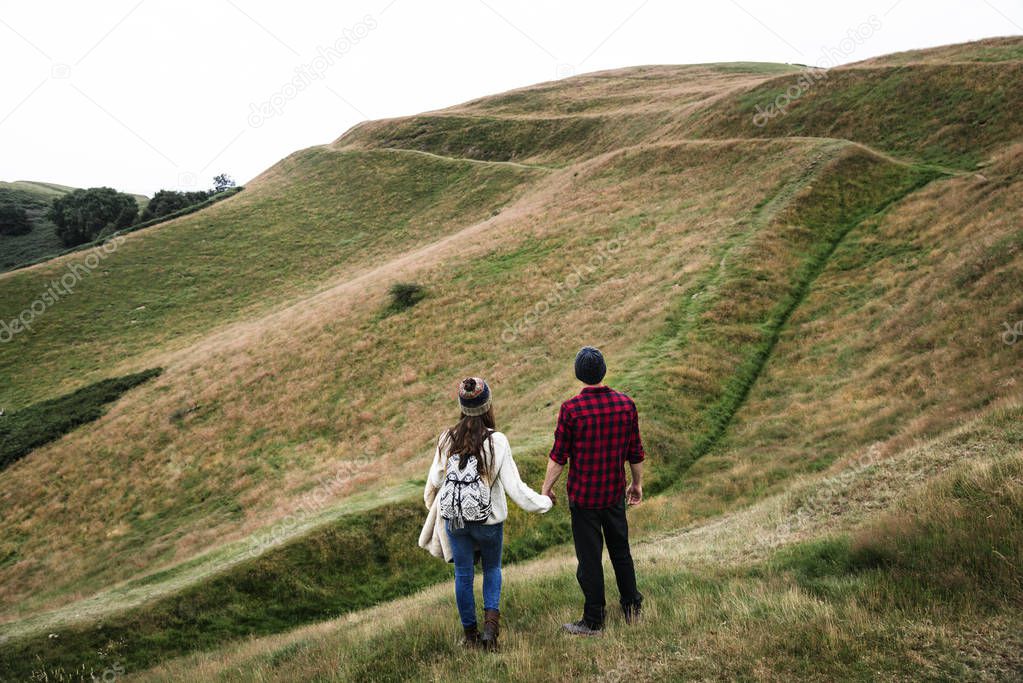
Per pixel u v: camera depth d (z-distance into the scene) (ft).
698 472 51.37
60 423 113.50
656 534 38.58
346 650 16.92
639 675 12.35
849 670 11.34
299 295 177.47
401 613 22.33
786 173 113.39
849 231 92.02
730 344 71.10
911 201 92.17
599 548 15.24
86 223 306.76
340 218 232.32
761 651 12.39
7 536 83.56
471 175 234.99
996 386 41.50
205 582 40.86
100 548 75.20
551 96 303.27
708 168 138.62
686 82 283.79
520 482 14.84
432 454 72.23
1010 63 116.98
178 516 79.20
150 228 232.32
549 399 71.61
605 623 15.57
